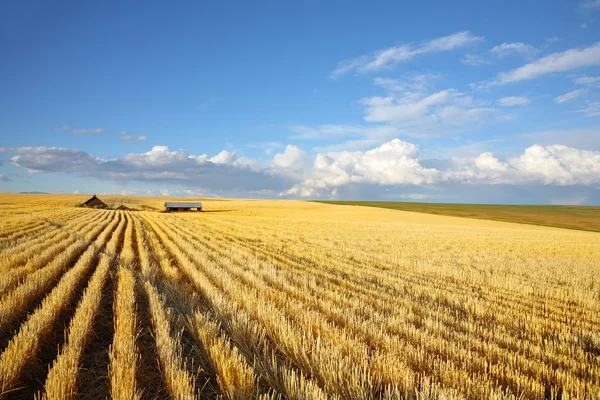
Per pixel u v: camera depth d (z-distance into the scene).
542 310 9.03
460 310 8.67
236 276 11.14
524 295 10.66
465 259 18.50
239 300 8.13
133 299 7.95
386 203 132.00
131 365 4.79
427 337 5.97
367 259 17.14
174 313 7.45
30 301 7.98
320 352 5.14
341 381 4.44
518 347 6.00
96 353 5.84
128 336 5.74
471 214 88.75
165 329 6.05
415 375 4.86
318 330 6.12
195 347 6.02
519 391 4.53
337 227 41.75
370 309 7.57
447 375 4.67
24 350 5.04
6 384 4.47
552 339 6.71
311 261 15.88
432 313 7.76
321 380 4.76
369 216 73.12
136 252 16.94
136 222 37.53
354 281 11.58
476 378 4.74
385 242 26.30
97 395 4.61
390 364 4.87
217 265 12.55
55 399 4.08
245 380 4.50
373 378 4.76
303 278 10.94
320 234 31.09
